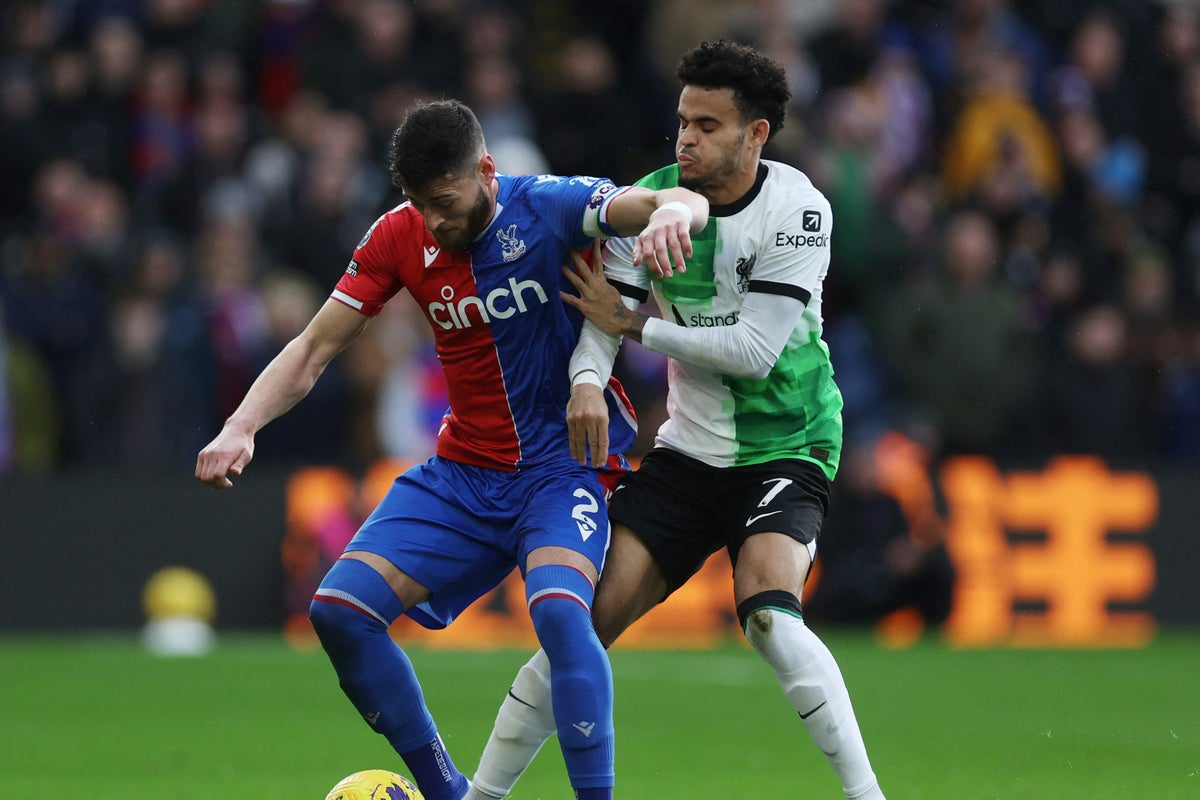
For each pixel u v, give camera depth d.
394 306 44.62
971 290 46.66
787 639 17.50
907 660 39.53
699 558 19.02
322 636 17.41
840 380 46.47
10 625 42.72
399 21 50.47
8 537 42.84
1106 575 46.19
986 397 46.50
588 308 17.97
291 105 50.34
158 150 48.28
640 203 17.44
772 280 18.19
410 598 17.67
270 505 43.84
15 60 49.16
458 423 18.36
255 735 27.84
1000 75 53.81
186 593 42.88
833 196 47.88
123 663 38.03
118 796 21.56
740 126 18.09
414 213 18.05
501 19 52.22
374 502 44.09
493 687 34.38
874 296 47.97
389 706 17.53
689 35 50.81
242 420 17.64
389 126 49.28
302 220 46.72
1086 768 24.62
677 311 18.77
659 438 19.36
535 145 50.09
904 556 44.56
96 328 44.72
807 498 18.50
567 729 16.53
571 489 17.88
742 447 18.67
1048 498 46.03
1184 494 46.78
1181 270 54.69
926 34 55.09
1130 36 57.28
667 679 36.50
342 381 44.84
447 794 18.00
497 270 17.73
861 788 17.64
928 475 45.28
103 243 45.94
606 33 55.12
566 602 16.83
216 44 51.53
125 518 43.34
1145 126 56.44
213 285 44.47
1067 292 50.47
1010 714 31.05
